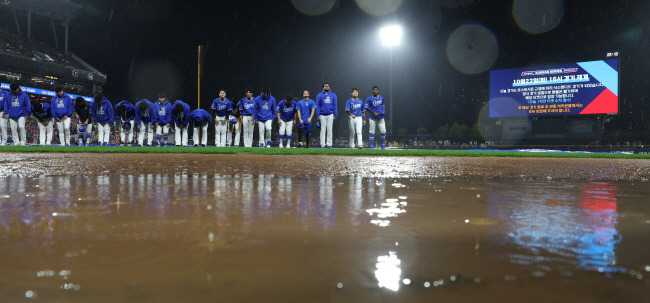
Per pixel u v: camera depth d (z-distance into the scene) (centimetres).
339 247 100
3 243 103
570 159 808
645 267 82
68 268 81
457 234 116
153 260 87
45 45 4175
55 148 898
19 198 194
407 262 86
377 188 250
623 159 827
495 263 85
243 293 67
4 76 3472
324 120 1183
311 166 477
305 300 64
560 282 72
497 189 250
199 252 94
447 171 420
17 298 65
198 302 63
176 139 1259
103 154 767
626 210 165
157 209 162
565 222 136
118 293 67
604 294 66
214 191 228
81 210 158
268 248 98
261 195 212
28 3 4028
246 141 1167
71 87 4038
